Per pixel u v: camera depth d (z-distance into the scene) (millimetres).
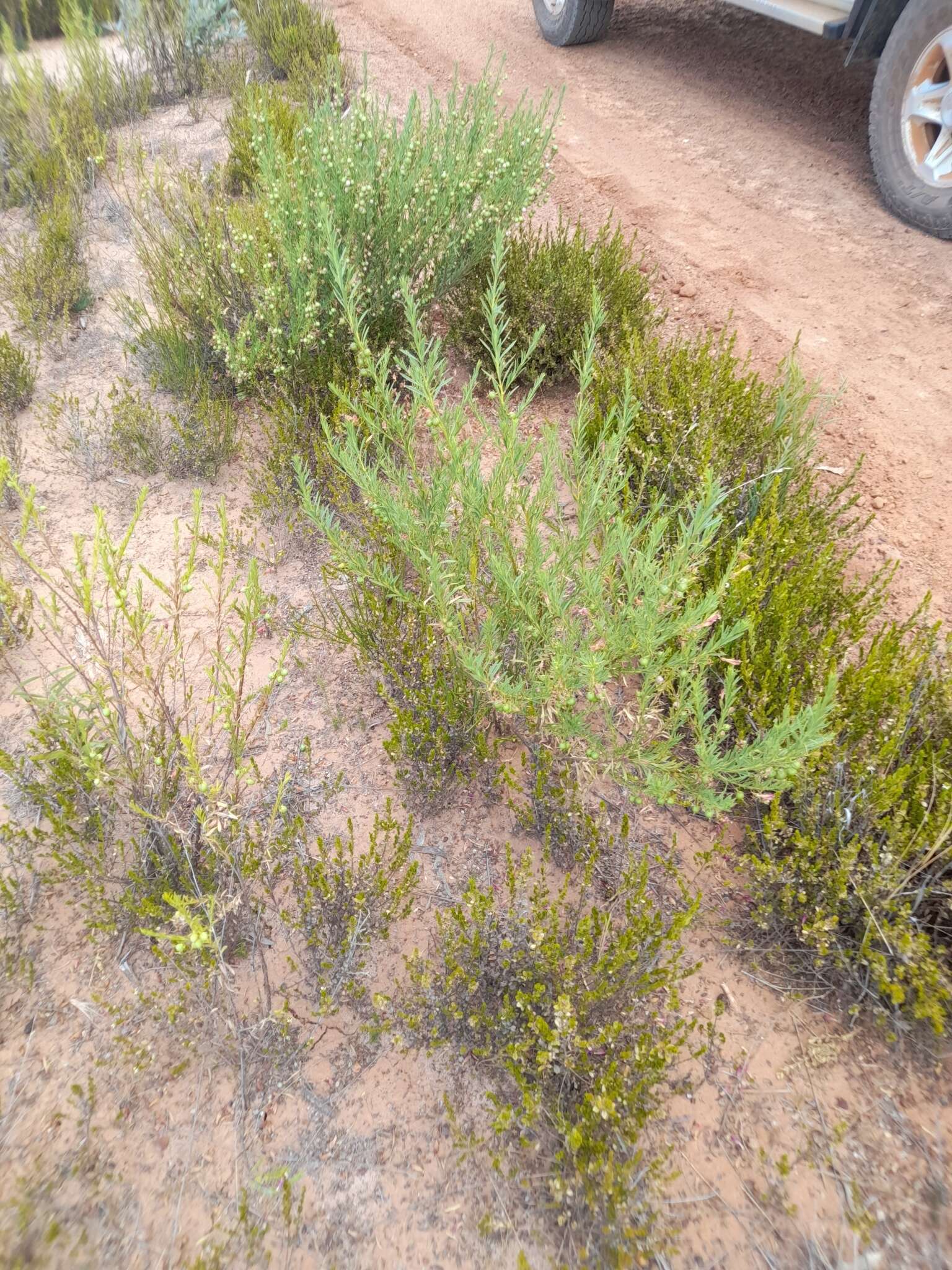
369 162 3367
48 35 8688
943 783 2023
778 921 2045
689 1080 1841
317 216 3199
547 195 5207
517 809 2248
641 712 2012
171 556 3064
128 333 4180
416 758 2297
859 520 2957
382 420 2504
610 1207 1541
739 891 2156
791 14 5359
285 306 3350
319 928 2035
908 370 3883
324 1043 1908
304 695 2637
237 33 7188
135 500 3287
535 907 1938
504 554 2262
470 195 3588
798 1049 1896
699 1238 1636
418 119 3729
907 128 4789
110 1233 1624
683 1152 1745
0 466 1720
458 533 2375
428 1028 1892
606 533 2320
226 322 3746
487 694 2133
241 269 3586
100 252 4797
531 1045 1771
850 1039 1906
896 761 2152
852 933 2020
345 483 3082
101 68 6598
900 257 4668
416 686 2463
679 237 4891
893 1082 1843
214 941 1802
